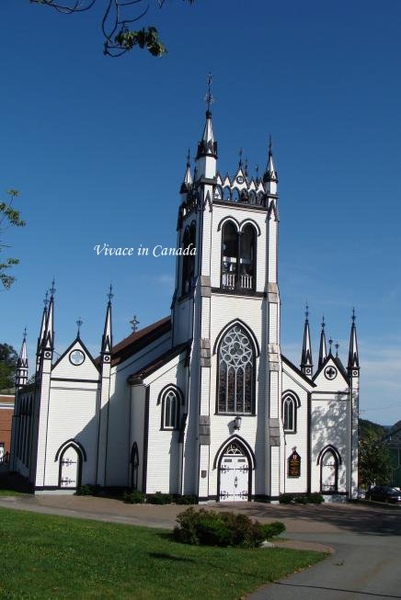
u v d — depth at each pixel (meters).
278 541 29.84
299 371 52.69
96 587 16.52
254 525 27.02
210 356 48.56
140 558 21.08
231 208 51.84
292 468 51.19
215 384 49.09
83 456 49.88
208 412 47.75
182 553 22.95
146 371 48.12
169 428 47.66
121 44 12.52
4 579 16.20
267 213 52.81
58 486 49.03
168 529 31.14
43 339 51.38
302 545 28.89
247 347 50.62
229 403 49.41
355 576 21.33
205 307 49.28
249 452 49.09
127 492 47.31
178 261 55.41
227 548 25.64
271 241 52.44
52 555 19.95
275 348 50.81
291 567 22.08
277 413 49.72
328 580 20.47
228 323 50.22
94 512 39.44
